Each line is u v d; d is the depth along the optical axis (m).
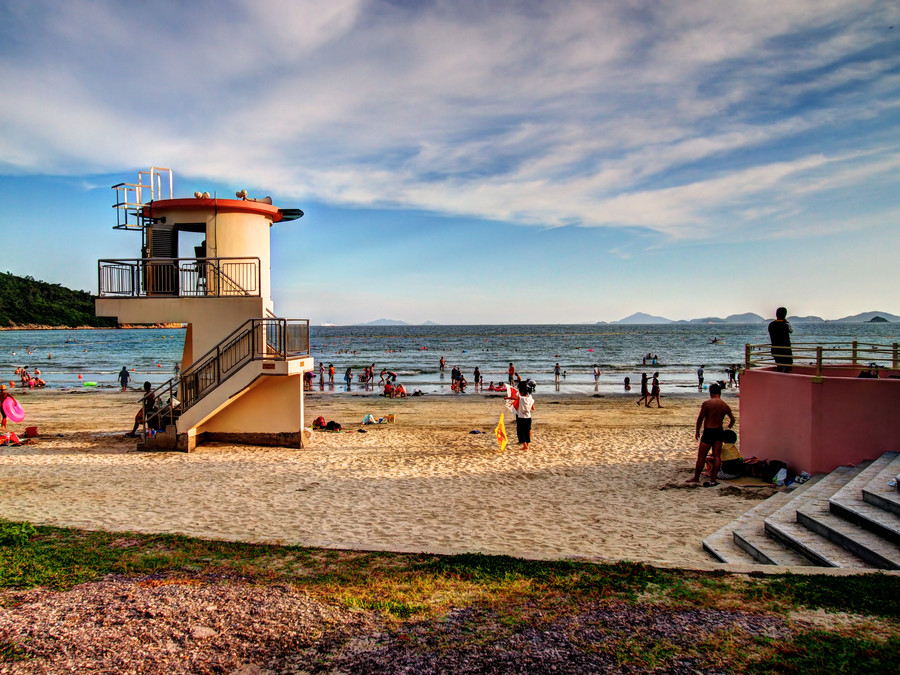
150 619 4.85
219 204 15.09
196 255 15.98
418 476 12.41
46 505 10.01
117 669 4.11
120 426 20.11
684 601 5.04
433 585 5.59
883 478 7.77
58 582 5.66
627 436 17.55
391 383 33.31
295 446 15.60
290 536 8.38
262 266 15.88
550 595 5.29
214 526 8.88
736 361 64.94
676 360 66.75
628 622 4.69
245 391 15.47
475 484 11.73
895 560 5.76
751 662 4.02
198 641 4.50
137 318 14.66
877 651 4.05
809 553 6.49
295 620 4.83
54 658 4.25
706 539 7.77
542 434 18.02
